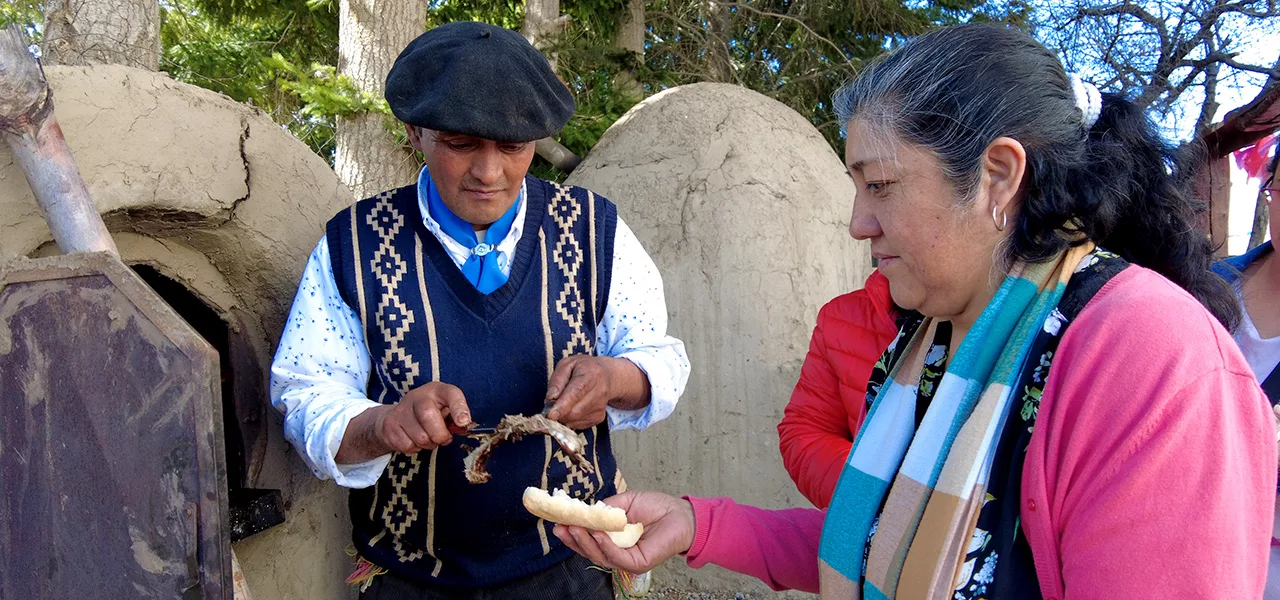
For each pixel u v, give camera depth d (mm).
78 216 1593
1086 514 983
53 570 1320
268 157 2254
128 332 1271
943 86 1095
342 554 2568
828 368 2215
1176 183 1184
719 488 4113
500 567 1891
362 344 1857
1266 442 980
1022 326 1110
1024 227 1122
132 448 1278
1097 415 992
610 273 1982
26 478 1327
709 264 4152
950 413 1154
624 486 2148
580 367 1729
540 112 1681
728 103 4512
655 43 8703
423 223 1855
